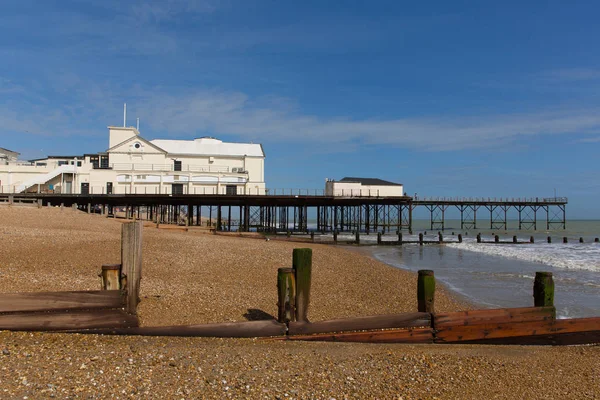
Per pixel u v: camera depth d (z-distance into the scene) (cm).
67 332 704
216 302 1054
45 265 1376
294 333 784
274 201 5262
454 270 2398
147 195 4650
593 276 2158
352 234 5997
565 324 862
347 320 802
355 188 6162
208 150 6444
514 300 1530
